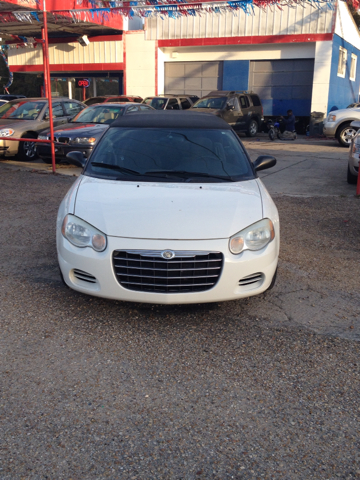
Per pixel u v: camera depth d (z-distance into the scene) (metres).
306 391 3.03
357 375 3.21
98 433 2.61
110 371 3.20
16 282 4.63
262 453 2.49
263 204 4.06
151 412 2.80
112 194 4.06
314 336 3.73
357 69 25.62
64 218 3.95
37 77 27.31
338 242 6.11
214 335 3.72
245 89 22.45
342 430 2.68
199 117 5.38
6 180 9.80
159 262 3.57
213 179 4.39
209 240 3.61
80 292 4.02
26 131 12.38
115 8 10.12
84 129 11.13
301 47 20.98
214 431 2.65
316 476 2.35
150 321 3.93
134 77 23.50
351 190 9.21
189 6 9.55
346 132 15.96
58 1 15.84
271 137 18.94
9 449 2.47
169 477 2.32
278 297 4.44
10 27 21.30
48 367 3.22
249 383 3.10
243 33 21.20
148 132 4.96
